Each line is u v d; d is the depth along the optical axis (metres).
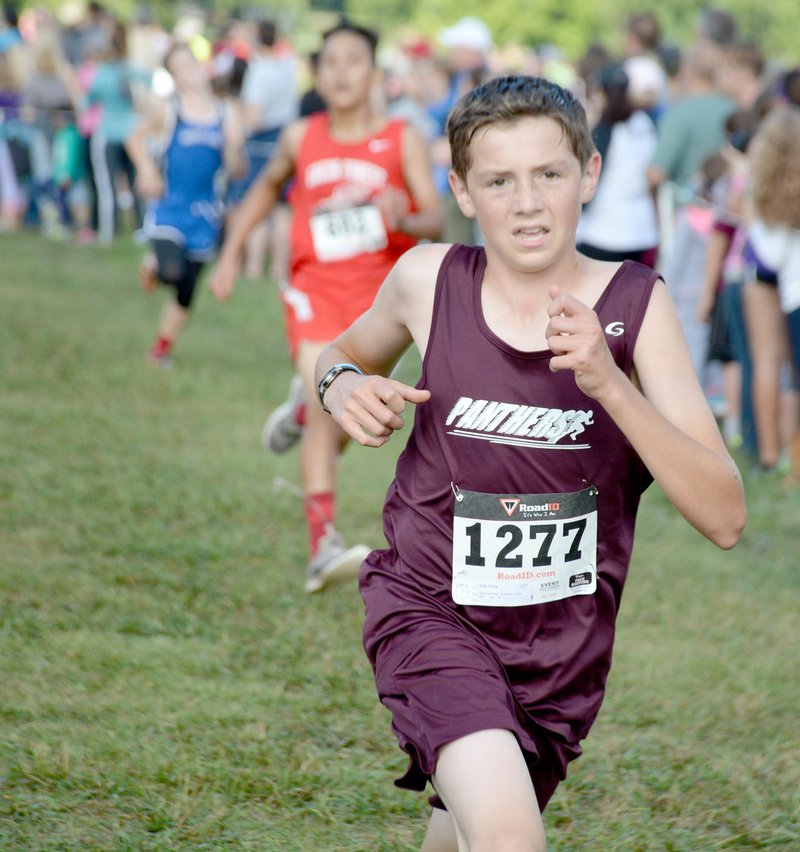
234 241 13.41
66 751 8.21
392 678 5.82
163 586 11.51
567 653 5.95
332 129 12.45
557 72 43.56
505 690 5.68
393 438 17.70
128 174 34.41
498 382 5.80
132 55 40.38
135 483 14.53
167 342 20.89
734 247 17.44
